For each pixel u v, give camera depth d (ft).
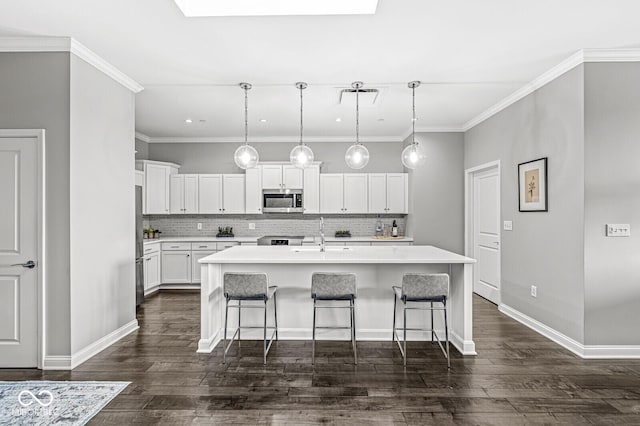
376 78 12.91
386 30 9.53
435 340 12.25
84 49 10.40
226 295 10.61
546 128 12.58
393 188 21.79
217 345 11.93
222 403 8.28
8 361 10.07
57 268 10.03
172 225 22.77
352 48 10.56
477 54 10.97
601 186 10.69
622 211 10.69
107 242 11.76
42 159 9.97
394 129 20.75
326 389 8.93
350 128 20.44
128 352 11.27
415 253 12.70
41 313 10.00
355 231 22.91
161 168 21.11
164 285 20.95
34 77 10.02
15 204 10.03
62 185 10.02
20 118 10.02
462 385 9.13
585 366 10.21
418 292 10.28
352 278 10.44
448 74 12.54
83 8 8.43
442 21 9.08
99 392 8.76
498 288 16.81
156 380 9.39
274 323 12.34
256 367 10.18
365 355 11.02
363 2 8.27
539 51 10.76
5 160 10.05
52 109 10.01
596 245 10.71
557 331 12.10
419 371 9.93
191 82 13.24
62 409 8.01
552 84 12.25
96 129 11.19
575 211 11.09
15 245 10.03
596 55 10.64
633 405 8.21
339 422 7.56
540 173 12.85
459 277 11.66
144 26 9.27
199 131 21.16
